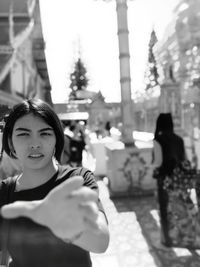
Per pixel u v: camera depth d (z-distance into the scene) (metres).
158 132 2.29
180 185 2.29
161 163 2.31
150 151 4.31
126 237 2.67
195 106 1.90
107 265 2.16
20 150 0.69
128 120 4.34
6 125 0.71
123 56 3.55
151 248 2.39
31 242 0.51
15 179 0.73
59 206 0.32
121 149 4.30
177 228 2.35
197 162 2.11
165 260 2.16
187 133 2.04
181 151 2.17
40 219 0.32
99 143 5.79
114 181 4.27
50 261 0.53
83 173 0.75
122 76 3.83
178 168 2.25
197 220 2.29
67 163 4.56
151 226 2.84
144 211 3.34
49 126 0.70
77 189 0.33
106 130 7.98
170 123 2.15
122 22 3.20
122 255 2.30
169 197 2.33
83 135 4.87
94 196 0.32
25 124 0.68
